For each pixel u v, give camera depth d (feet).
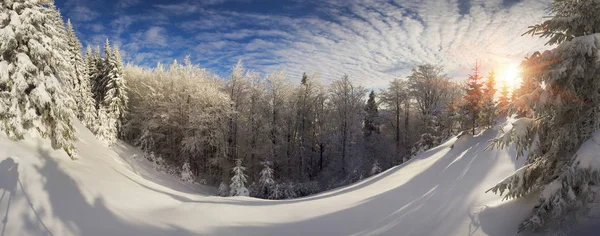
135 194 35.65
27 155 30.96
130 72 145.48
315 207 37.22
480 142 59.52
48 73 36.58
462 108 72.69
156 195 37.32
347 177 109.29
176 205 34.55
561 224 19.03
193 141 109.19
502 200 25.43
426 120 117.70
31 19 35.76
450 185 39.34
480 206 26.84
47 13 38.86
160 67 134.92
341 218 31.71
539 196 22.12
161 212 31.83
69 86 42.88
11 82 33.22
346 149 121.29
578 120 20.71
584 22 20.90
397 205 34.47
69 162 36.11
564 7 22.59
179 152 123.24
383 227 27.71
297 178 118.42
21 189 26.53
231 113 114.21
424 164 64.44
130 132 133.39
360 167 112.57
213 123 112.37
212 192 92.43
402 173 63.21
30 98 34.35
